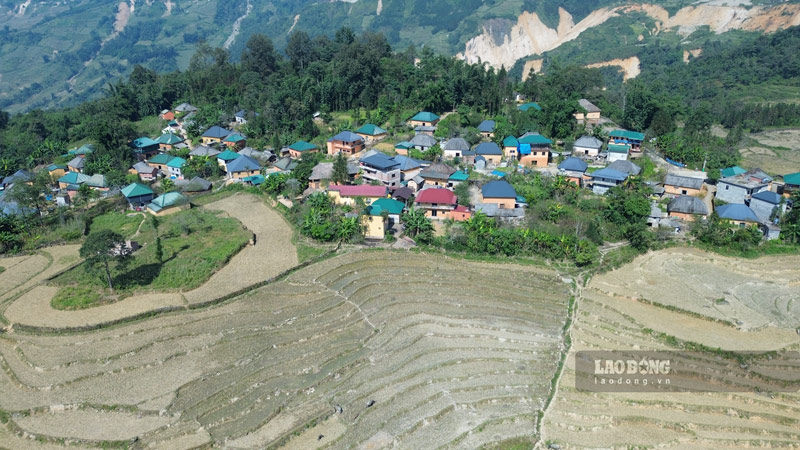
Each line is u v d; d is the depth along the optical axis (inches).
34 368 2701.8
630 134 5438.0
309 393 2561.5
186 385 2573.8
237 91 7608.3
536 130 5546.3
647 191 4485.7
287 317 3115.2
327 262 3730.3
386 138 5831.7
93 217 4783.5
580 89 6683.1
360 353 2834.6
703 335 2982.3
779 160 5944.9
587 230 3969.0
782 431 2383.1
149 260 3683.6
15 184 4968.0
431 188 4377.5
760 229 4124.0
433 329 3046.3
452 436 2348.7
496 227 4030.5
